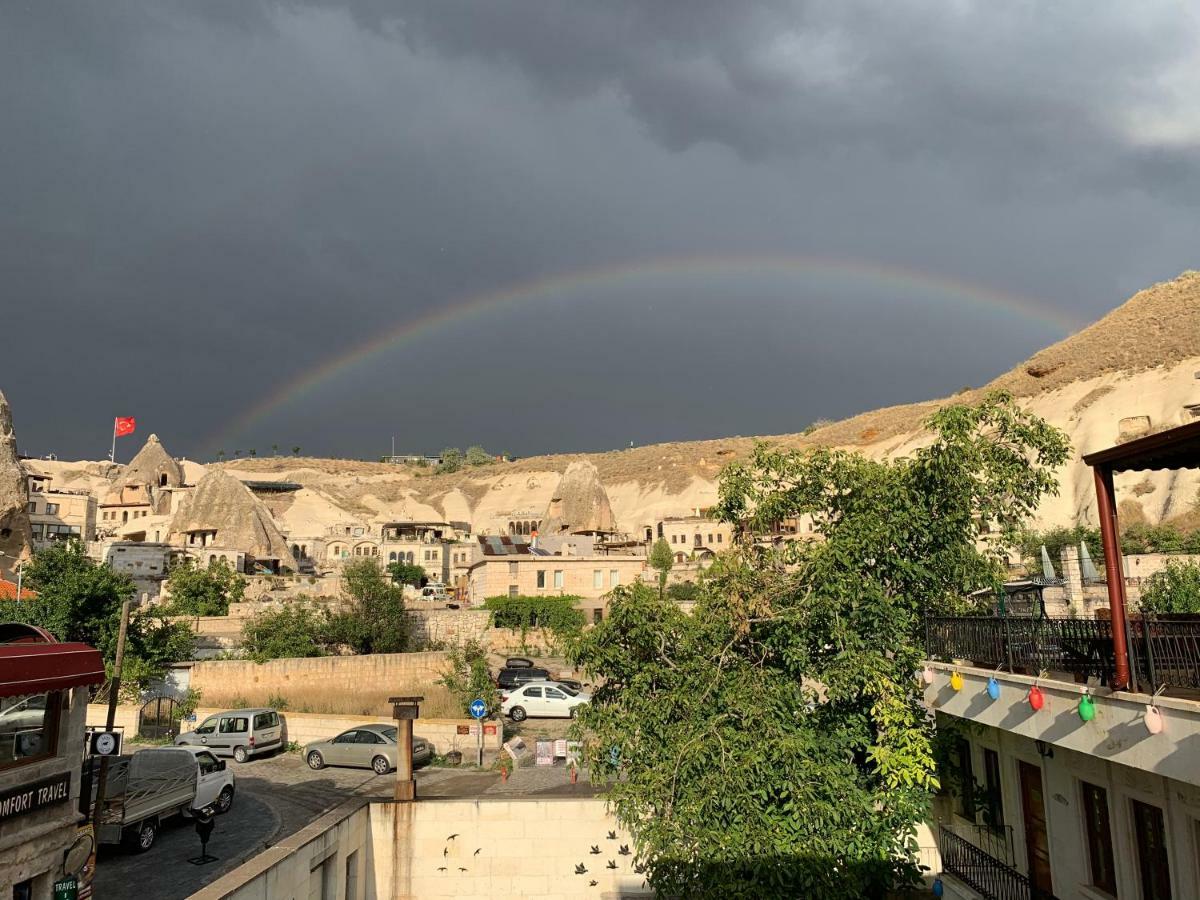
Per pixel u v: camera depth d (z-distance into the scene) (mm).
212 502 108125
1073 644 13531
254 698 45688
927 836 20641
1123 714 10984
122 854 22078
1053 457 17312
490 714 39688
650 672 16781
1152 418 91562
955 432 17016
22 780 15211
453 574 114562
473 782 29359
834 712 17219
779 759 15734
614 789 16312
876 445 142125
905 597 17297
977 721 14953
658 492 172500
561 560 73750
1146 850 13102
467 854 22250
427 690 47531
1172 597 29250
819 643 17047
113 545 81250
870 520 16781
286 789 28938
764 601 16828
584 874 22109
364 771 31422
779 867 14766
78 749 16703
